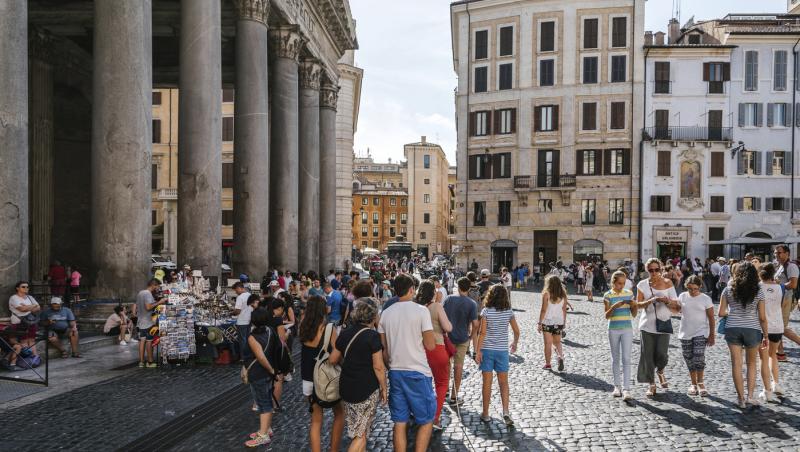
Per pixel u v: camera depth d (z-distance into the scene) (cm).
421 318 624
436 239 11406
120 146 1377
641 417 834
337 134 5241
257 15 2038
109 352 1276
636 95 4656
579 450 701
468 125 5044
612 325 950
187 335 1189
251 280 2038
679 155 4612
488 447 719
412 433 784
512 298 3206
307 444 718
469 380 1116
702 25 5209
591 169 4738
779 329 935
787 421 802
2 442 693
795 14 4991
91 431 740
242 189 2039
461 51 5062
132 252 1387
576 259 4744
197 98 1661
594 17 4725
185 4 1675
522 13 4853
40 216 2405
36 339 1116
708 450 691
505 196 4912
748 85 4638
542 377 1125
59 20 2311
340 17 3145
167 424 779
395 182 13988
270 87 2862
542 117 4831
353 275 1703
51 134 2481
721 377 1096
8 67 1127
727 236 4588
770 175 4612
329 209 3266
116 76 1377
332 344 639
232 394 950
